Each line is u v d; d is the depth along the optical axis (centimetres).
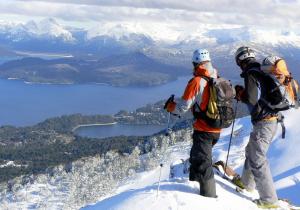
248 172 922
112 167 11681
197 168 828
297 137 3186
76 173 12269
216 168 1005
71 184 11662
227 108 801
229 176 991
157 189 831
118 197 835
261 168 876
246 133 4644
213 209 789
